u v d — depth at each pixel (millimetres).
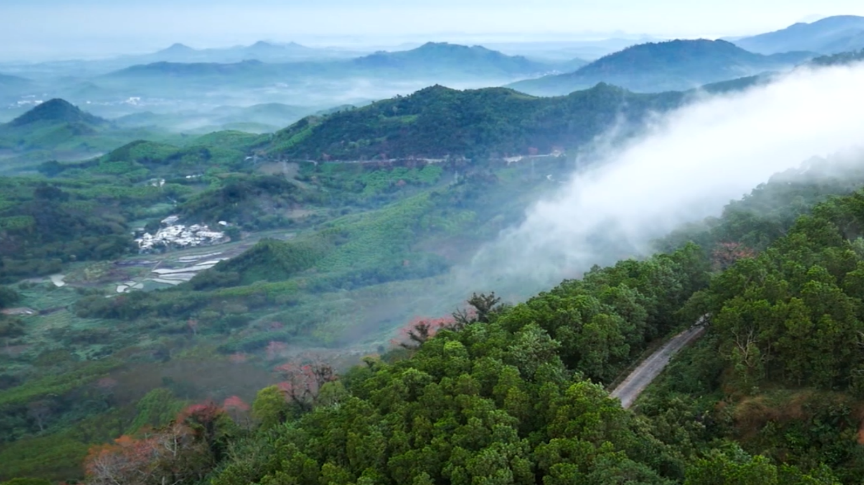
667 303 79688
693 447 54719
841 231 82438
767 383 59969
